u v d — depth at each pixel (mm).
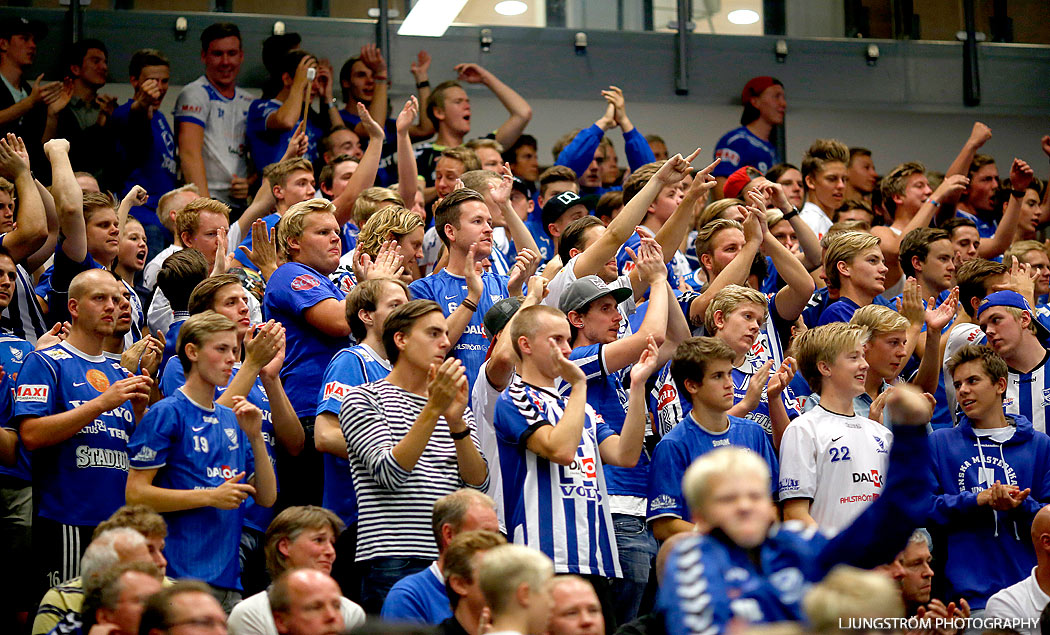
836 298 23578
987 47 39625
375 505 15773
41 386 17688
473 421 16922
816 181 31781
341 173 26875
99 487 17562
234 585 16391
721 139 36656
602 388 18188
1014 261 24500
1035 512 18422
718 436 17469
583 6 37062
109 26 32938
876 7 39031
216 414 17031
